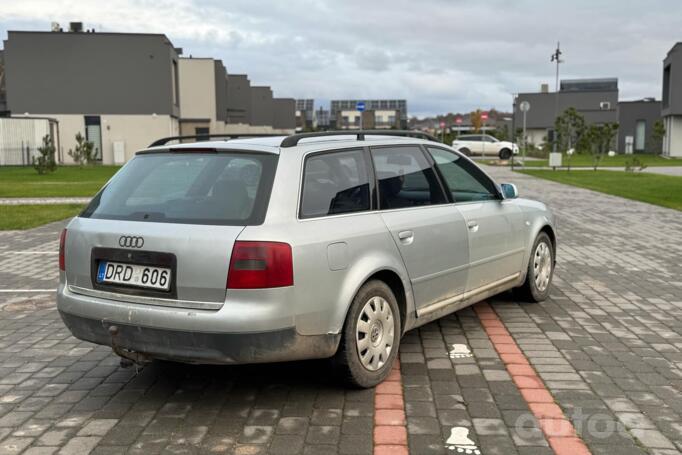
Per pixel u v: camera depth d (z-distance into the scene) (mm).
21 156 46719
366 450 3701
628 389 4539
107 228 4309
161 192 4402
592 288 7613
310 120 140125
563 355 5250
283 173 4211
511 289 6898
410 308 4930
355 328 4391
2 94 57844
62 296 4473
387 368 4668
